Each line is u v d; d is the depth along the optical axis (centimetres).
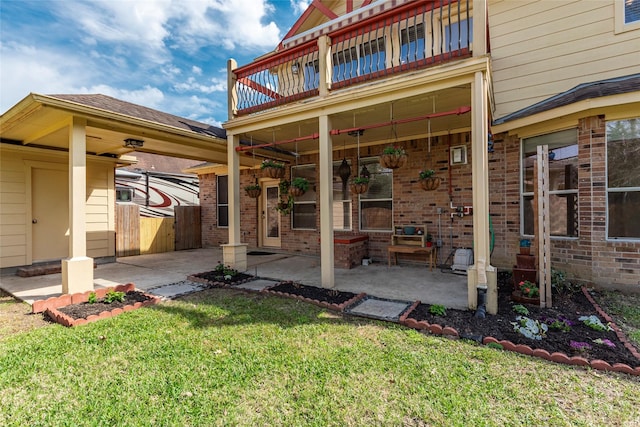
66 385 236
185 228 1064
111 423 196
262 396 222
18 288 507
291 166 888
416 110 512
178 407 211
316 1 795
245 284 528
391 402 214
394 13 446
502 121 556
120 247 874
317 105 491
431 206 651
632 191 424
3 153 603
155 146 688
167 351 286
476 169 377
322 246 497
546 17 561
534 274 413
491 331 316
